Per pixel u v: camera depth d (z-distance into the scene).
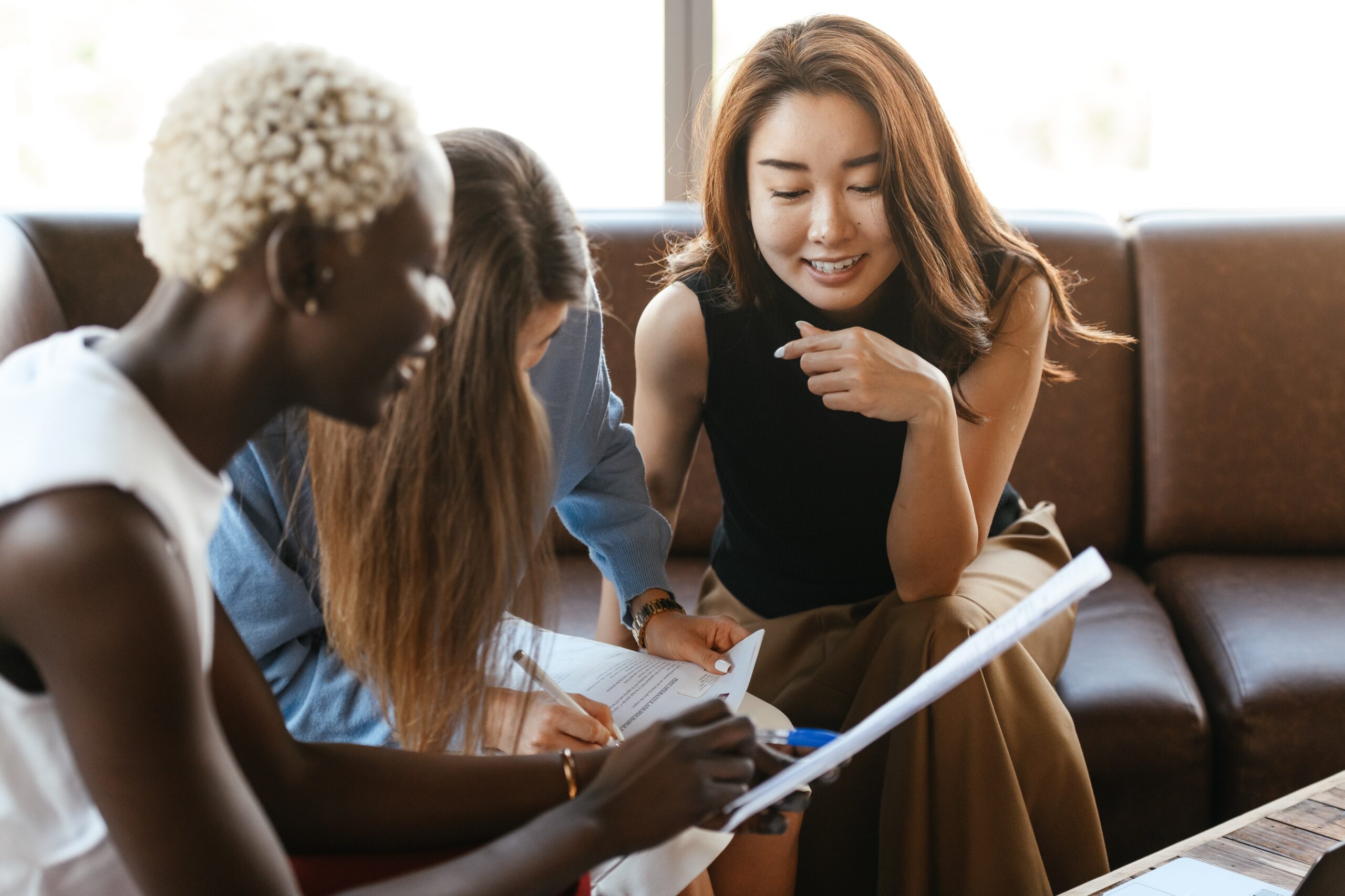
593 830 0.70
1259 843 0.98
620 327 1.92
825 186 1.28
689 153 2.22
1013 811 1.19
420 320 0.62
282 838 0.82
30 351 0.64
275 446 0.98
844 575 1.46
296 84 0.59
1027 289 1.41
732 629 1.24
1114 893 0.90
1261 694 1.49
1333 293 1.89
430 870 0.68
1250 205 2.27
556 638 1.26
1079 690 1.50
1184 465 1.90
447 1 2.15
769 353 1.42
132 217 1.85
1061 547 1.56
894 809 1.21
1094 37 2.22
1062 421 1.93
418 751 0.97
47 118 2.23
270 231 0.58
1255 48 2.20
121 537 0.56
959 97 2.25
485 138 0.91
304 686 1.04
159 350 0.61
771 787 0.76
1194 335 1.90
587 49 2.20
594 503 1.32
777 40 1.31
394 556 0.92
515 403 0.89
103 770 0.57
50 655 0.56
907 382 1.25
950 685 0.72
